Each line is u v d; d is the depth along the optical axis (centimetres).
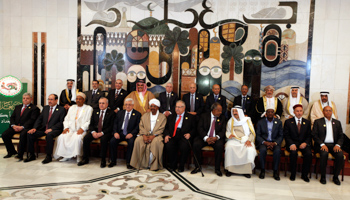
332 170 482
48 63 667
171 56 630
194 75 625
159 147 486
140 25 638
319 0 581
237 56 610
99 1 647
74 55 659
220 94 589
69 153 511
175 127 505
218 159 466
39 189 382
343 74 581
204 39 618
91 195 365
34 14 664
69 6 655
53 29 662
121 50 646
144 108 586
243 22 606
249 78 609
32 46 668
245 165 454
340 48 580
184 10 622
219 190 395
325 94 547
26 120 555
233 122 492
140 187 398
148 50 637
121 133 517
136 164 485
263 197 373
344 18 576
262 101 567
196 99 584
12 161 517
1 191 373
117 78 650
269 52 601
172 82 633
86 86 659
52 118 546
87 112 546
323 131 470
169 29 628
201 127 501
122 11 642
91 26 652
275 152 454
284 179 453
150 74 639
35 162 514
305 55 591
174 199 357
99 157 565
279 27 596
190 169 495
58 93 668
